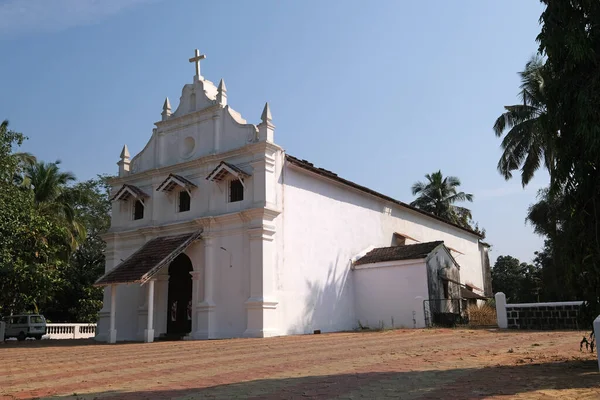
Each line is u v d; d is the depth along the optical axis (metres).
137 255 22.06
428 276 24.09
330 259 24.48
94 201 42.50
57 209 34.09
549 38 7.61
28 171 34.09
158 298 22.94
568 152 7.63
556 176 7.79
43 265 25.16
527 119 28.67
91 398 6.55
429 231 35.62
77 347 18.02
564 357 9.37
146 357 12.62
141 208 25.27
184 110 24.62
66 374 9.43
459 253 37.28
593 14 7.50
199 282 21.56
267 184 20.92
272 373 8.56
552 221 26.23
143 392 6.91
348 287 25.53
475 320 25.95
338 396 6.18
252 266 20.30
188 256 22.31
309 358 10.89
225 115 22.95
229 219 21.25
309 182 23.83
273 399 6.11
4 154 21.39
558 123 7.68
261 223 20.38
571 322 18.48
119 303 24.23
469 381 6.95
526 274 53.28
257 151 21.23
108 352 14.92
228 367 9.66
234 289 20.69
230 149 22.36
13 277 24.16
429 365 8.95
